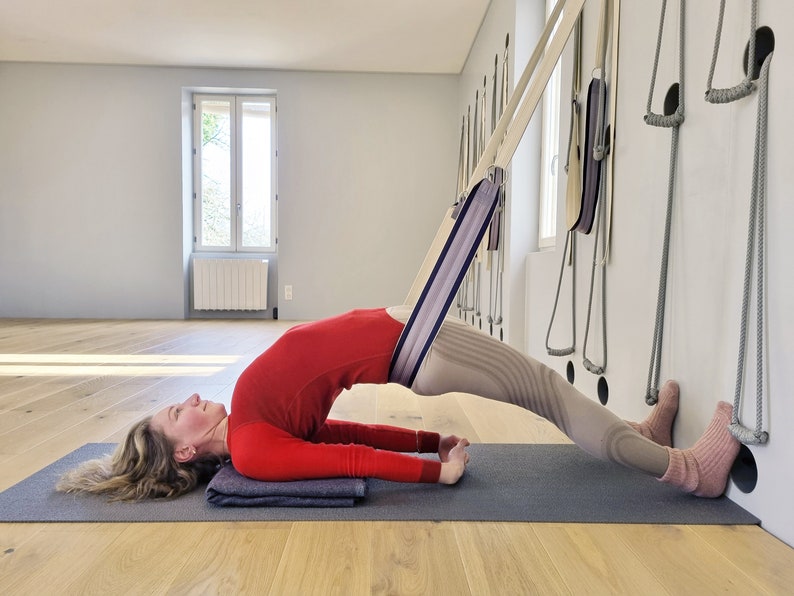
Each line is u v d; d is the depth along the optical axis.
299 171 6.68
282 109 6.62
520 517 1.33
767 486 1.27
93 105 6.62
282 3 4.91
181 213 6.68
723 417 1.40
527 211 3.74
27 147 6.66
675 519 1.32
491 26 4.70
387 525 1.30
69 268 6.73
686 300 1.60
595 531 1.27
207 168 6.84
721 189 1.43
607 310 2.17
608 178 2.14
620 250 2.04
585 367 2.25
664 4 1.66
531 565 1.12
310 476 1.42
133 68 6.58
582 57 2.45
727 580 1.06
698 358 1.54
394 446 1.71
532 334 3.52
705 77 1.51
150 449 1.50
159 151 6.65
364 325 1.49
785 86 1.18
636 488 1.52
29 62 6.56
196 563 1.13
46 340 4.76
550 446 1.92
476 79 5.48
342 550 1.18
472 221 1.37
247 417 1.46
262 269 6.75
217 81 6.58
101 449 1.86
